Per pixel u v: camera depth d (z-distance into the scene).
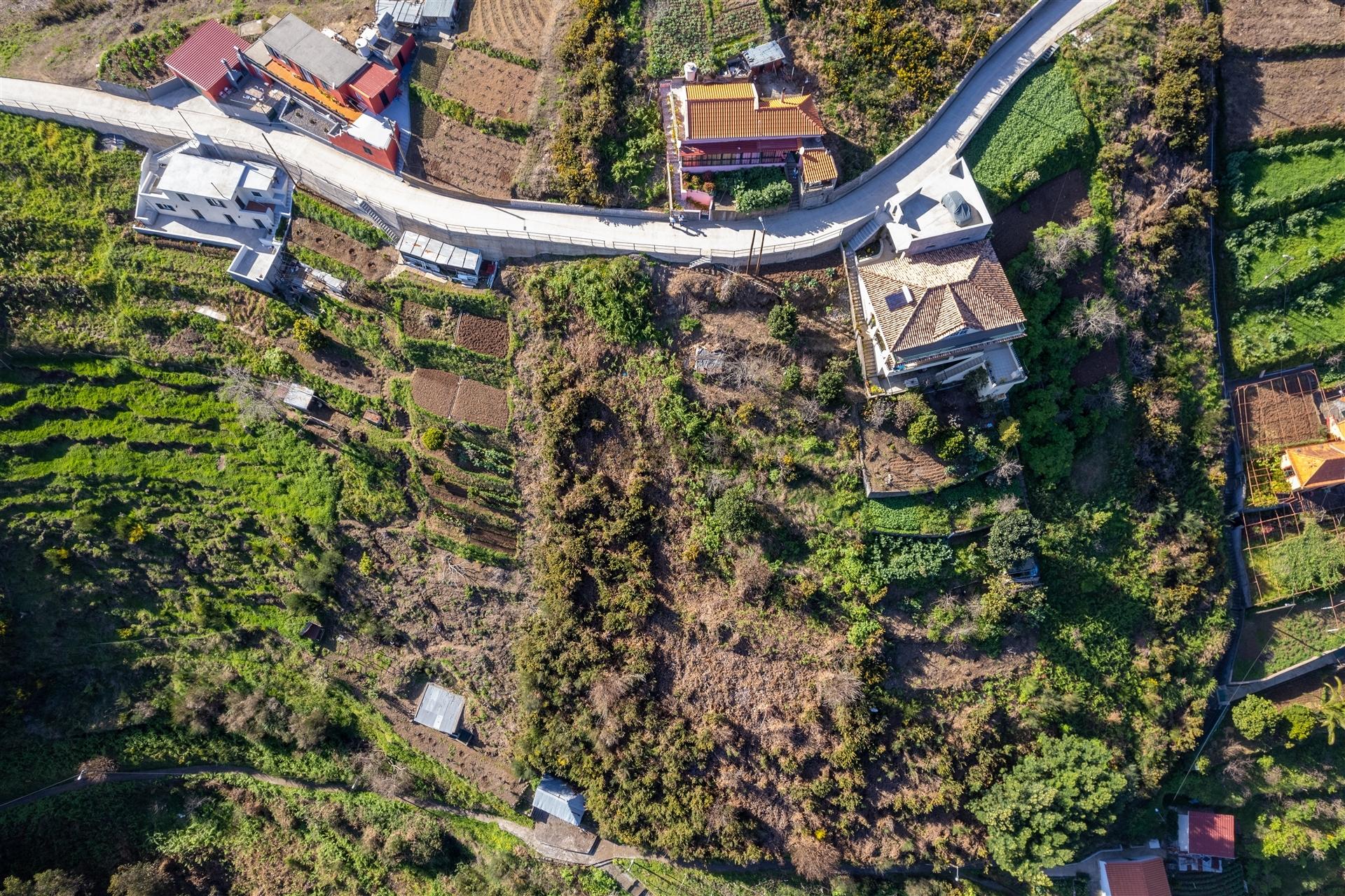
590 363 64.06
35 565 68.75
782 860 65.06
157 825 71.88
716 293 61.66
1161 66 60.34
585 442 64.75
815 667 62.50
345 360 67.62
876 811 63.47
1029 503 61.06
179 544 70.12
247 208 66.81
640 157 62.22
